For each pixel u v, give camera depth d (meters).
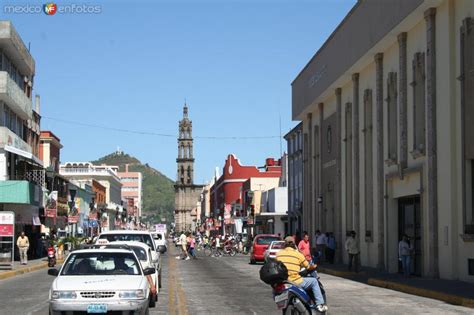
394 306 18.58
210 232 131.62
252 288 24.22
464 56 24.42
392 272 32.22
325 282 28.08
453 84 25.28
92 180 102.88
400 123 30.36
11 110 50.22
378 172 34.16
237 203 98.69
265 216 72.44
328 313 16.95
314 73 47.91
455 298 19.31
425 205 27.66
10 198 44.41
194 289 23.75
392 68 32.84
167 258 52.91
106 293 13.31
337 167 43.19
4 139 45.69
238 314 16.59
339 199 42.91
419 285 23.41
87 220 84.50
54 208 54.41
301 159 60.06
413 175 29.22
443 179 25.89
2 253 37.38
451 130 25.20
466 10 24.34
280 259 13.05
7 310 17.75
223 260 49.22
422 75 28.58
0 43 46.53
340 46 40.19
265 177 104.44
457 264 25.05
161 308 17.81
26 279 30.55
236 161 122.00
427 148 27.00
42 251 51.44
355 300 20.27
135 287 13.55
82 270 14.64
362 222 37.50
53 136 72.00
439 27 26.36
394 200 32.44
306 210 54.38
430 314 16.72
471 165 24.34
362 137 37.84
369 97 36.91
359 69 38.25
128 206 163.38
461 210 24.53
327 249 40.75
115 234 24.91
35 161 51.25
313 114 52.28
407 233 30.98
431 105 26.66
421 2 26.19
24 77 55.34
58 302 13.18
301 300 12.68
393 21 29.80
